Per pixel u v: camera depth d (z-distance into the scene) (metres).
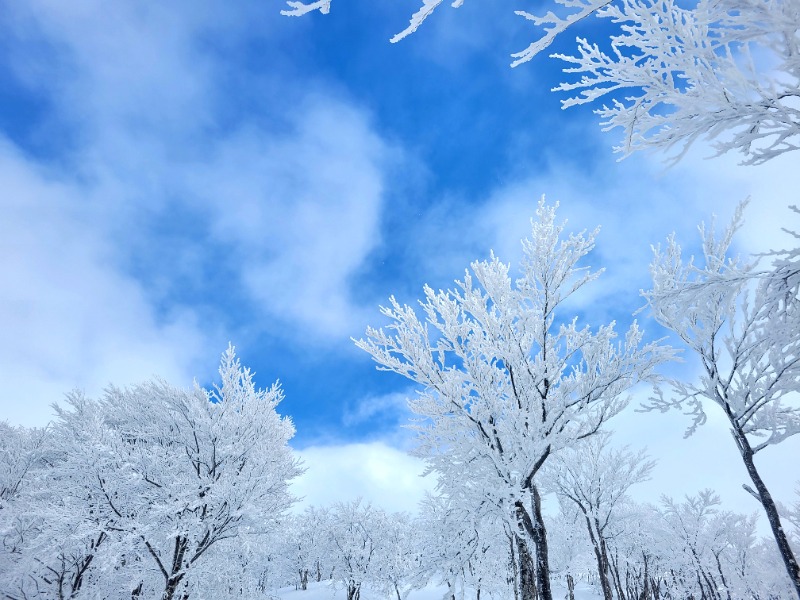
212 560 8.71
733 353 5.66
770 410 5.22
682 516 19.14
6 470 11.16
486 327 8.38
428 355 8.19
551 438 6.87
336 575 22.36
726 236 6.03
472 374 8.20
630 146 3.16
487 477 7.36
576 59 3.11
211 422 9.70
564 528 15.34
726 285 3.72
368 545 23.30
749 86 2.49
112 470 8.54
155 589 8.86
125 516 8.62
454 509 7.91
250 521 8.80
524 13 2.53
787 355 4.93
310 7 1.82
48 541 8.10
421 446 8.29
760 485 5.14
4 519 8.11
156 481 9.05
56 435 10.02
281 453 10.98
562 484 13.42
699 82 2.71
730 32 2.40
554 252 8.09
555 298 8.02
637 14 2.76
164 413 10.06
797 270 3.33
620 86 3.03
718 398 5.77
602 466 13.28
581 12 2.38
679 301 4.07
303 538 28.84
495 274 8.59
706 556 18.25
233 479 9.02
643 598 17.75
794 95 2.47
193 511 8.63
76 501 8.31
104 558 7.27
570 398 7.55
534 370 7.84
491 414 8.01
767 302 3.64
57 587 9.29
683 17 2.79
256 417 11.02
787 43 2.27
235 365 11.46
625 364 6.98
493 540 8.60
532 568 7.38
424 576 8.21
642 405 6.52
